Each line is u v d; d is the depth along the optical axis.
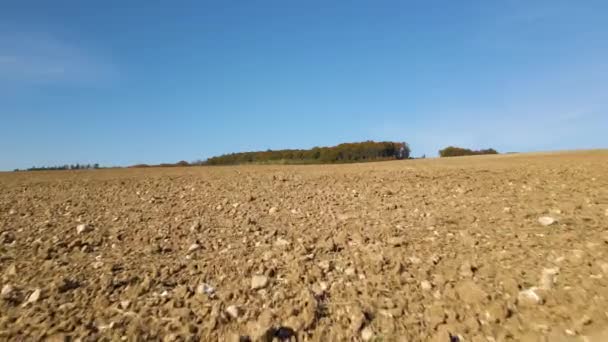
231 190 8.04
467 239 4.16
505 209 5.38
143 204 6.60
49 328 2.60
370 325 2.67
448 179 8.89
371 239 4.37
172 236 4.66
